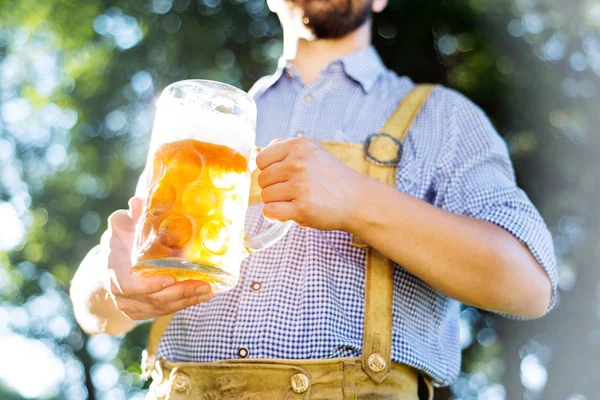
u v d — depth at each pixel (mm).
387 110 2205
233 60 9062
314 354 1806
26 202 10336
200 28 9102
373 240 1794
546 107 8398
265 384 1781
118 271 1686
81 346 10406
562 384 8078
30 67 10695
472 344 8250
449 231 1812
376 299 1859
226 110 1627
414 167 2045
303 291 1857
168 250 1533
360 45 2385
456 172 2039
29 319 10773
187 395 1835
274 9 2430
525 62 8516
